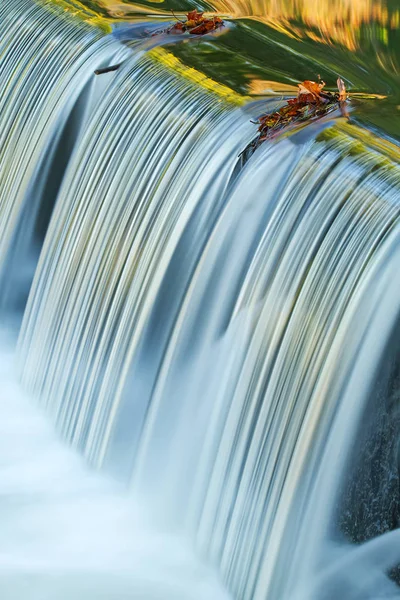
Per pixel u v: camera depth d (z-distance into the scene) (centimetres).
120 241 1325
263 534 1009
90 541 1185
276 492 994
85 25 1617
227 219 1156
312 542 990
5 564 1160
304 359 980
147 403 1217
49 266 1450
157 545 1154
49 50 1636
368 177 1024
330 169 1062
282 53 1498
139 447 1220
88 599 1113
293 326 1006
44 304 1441
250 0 1709
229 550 1065
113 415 1255
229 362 1093
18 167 1600
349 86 1371
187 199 1242
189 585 1099
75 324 1359
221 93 1321
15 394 1439
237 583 1052
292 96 1314
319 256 1007
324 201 1039
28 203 1552
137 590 1111
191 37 1534
